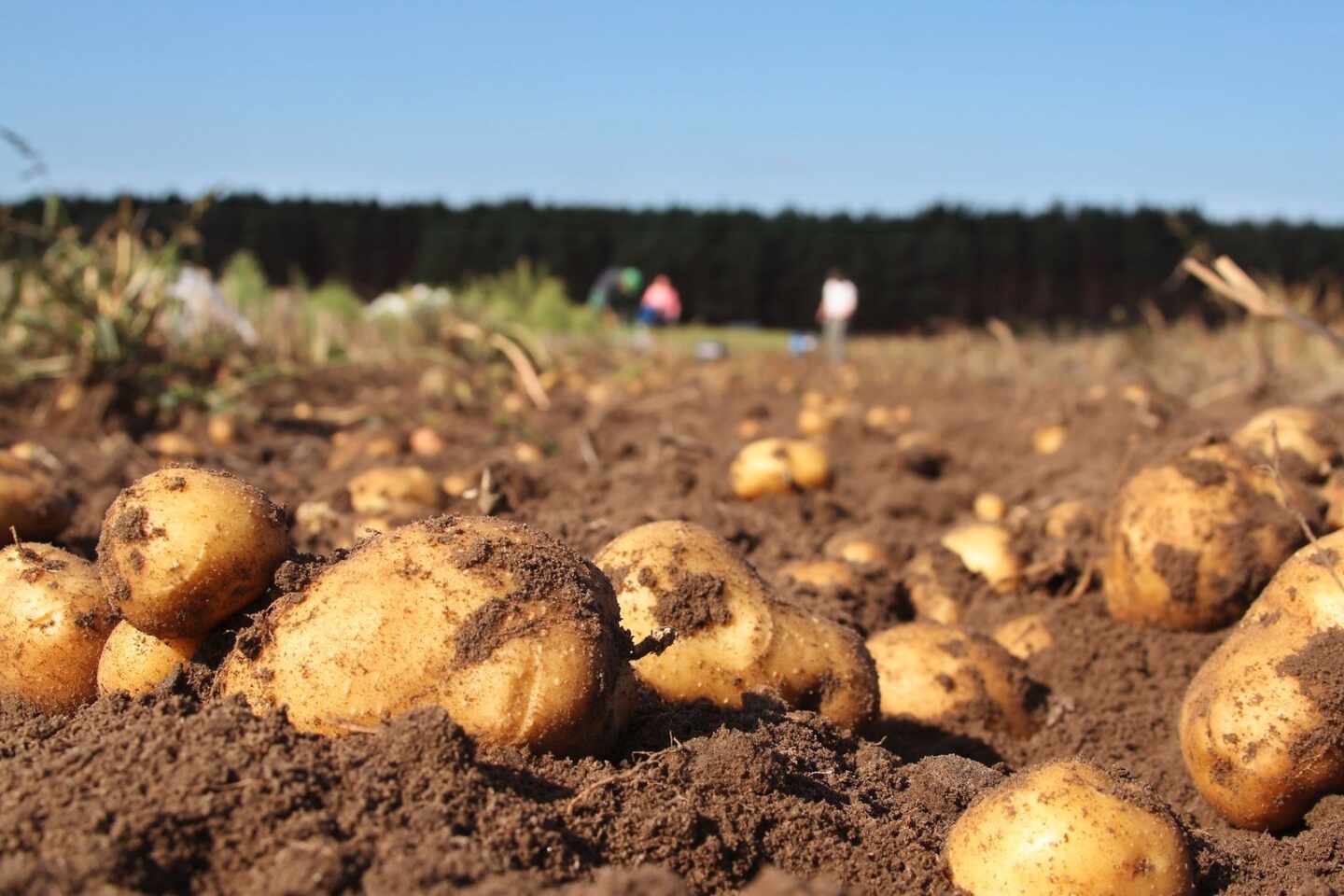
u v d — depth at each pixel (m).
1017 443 1.29
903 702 0.62
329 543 0.73
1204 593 0.66
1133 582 0.67
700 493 0.94
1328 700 0.52
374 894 0.39
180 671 0.47
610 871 0.40
